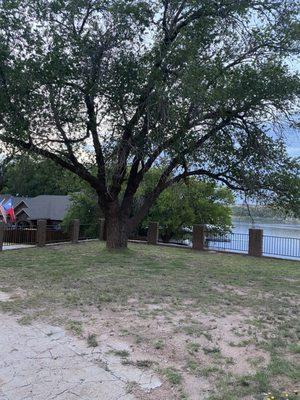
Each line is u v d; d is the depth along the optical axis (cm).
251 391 445
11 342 575
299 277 1222
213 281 1069
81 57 1334
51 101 1348
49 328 635
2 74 1281
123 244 1694
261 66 1459
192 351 553
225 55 1485
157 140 1373
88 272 1127
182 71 1310
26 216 4981
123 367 500
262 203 1719
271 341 598
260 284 1062
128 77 1375
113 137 1521
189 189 2233
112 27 1383
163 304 792
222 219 2695
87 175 1625
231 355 543
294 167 1619
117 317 696
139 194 2495
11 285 941
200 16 1438
